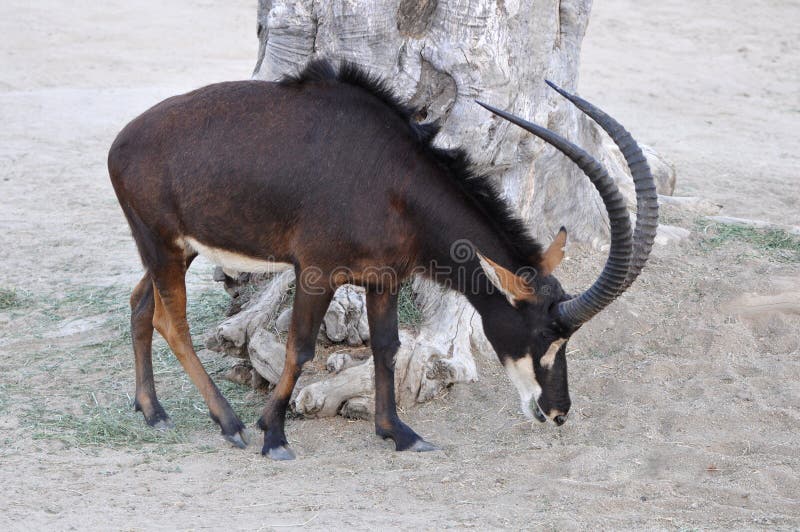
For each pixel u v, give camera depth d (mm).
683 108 35062
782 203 23203
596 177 10062
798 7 48031
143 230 11656
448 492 10328
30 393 13352
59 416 12516
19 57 39469
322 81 11305
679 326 14117
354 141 11000
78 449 11523
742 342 13719
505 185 14289
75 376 14039
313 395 12453
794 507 9695
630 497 10039
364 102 11156
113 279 18438
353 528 9305
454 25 13219
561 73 14859
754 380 12750
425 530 9273
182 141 11203
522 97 13977
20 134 29188
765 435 11461
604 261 15789
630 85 38031
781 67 40625
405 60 13555
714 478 10500
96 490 10305
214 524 9375
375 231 10992
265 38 15969
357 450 11719
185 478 10766
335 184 10906
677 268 15594
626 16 47062
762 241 16953
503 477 10695
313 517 9594
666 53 42500
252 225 11156
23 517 9500
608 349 13992
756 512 9648
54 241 20719
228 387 13859
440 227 11125
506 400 12797
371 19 13492
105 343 15312
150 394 12617
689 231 17094
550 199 15719
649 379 12969
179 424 12594
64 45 41594
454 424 12359
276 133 11031
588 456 11023
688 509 9766
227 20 46188
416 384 12789
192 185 11148
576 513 9688
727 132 31891
